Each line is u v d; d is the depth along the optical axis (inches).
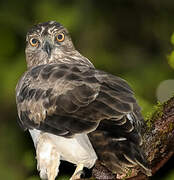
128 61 668.7
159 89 625.3
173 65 453.4
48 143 404.2
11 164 604.7
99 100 369.4
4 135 621.0
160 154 367.6
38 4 653.9
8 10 676.1
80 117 366.6
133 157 346.3
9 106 629.0
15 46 663.8
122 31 691.4
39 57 507.5
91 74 395.2
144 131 373.4
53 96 388.5
